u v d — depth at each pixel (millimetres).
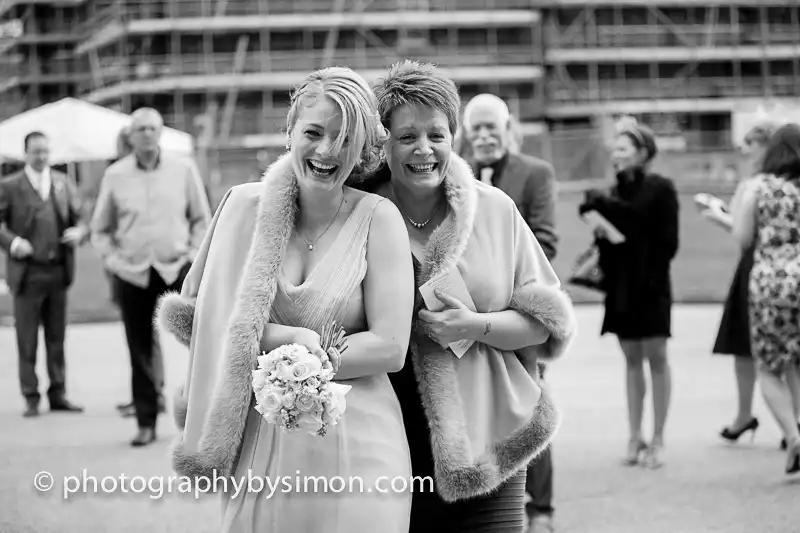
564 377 14930
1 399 14086
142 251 10484
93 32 76000
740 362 10211
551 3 75000
